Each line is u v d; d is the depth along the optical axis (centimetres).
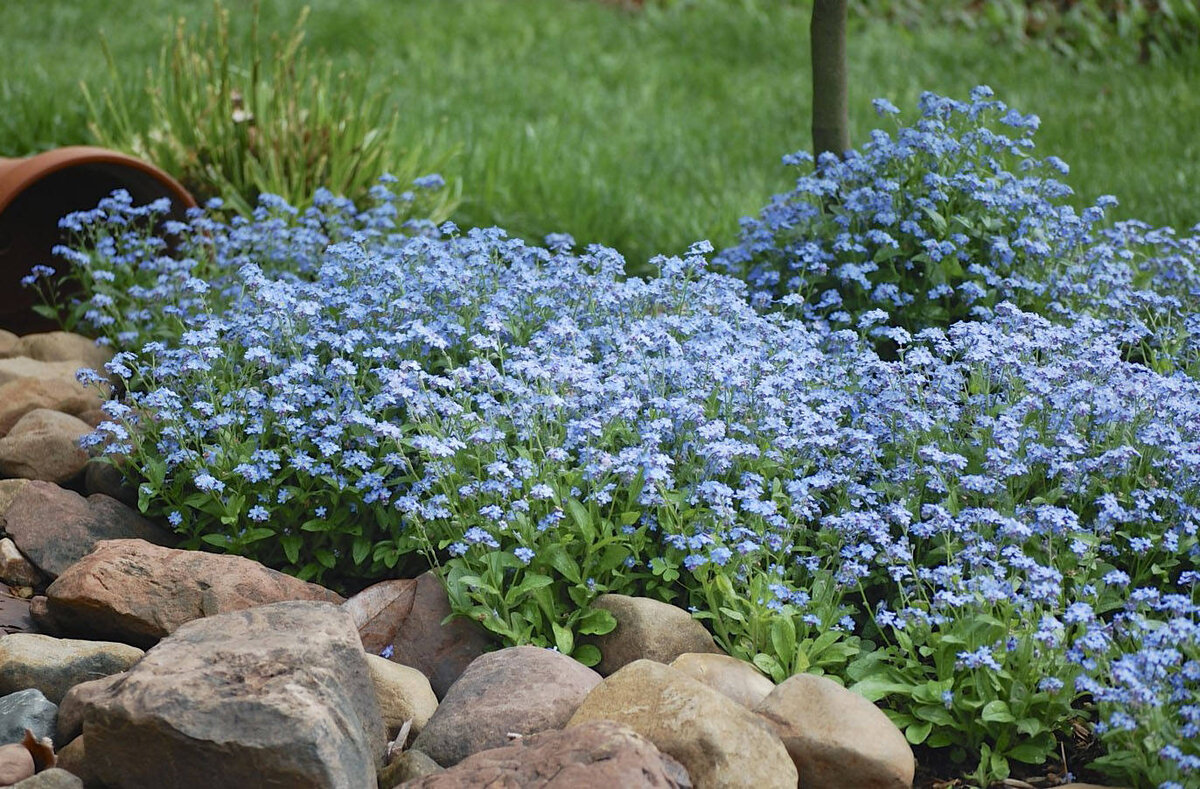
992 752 349
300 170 709
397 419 450
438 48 1240
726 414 431
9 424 506
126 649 369
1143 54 1146
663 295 497
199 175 720
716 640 383
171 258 642
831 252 563
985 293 530
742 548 372
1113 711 331
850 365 479
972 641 351
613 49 1269
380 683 362
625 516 391
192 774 308
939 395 434
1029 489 431
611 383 414
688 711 319
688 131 955
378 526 438
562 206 761
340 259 537
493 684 350
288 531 437
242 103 741
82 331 609
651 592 404
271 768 300
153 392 446
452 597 388
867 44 1190
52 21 1268
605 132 957
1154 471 416
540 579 382
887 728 334
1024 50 1165
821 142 614
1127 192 755
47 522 436
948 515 375
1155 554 399
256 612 349
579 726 309
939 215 534
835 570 405
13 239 640
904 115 943
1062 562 389
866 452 416
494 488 383
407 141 840
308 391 445
